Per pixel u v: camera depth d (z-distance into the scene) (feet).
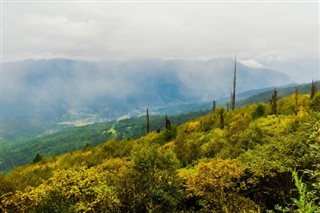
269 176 40.11
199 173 46.37
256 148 51.65
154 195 46.24
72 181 40.78
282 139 41.55
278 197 39.29
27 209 42.06
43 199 39.09
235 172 43.86
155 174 46.06
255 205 37.81
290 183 37.19
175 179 47.65
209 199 43.65
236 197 41.63
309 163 35.78
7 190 59.16
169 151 49.67
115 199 40.57
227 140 76.07
